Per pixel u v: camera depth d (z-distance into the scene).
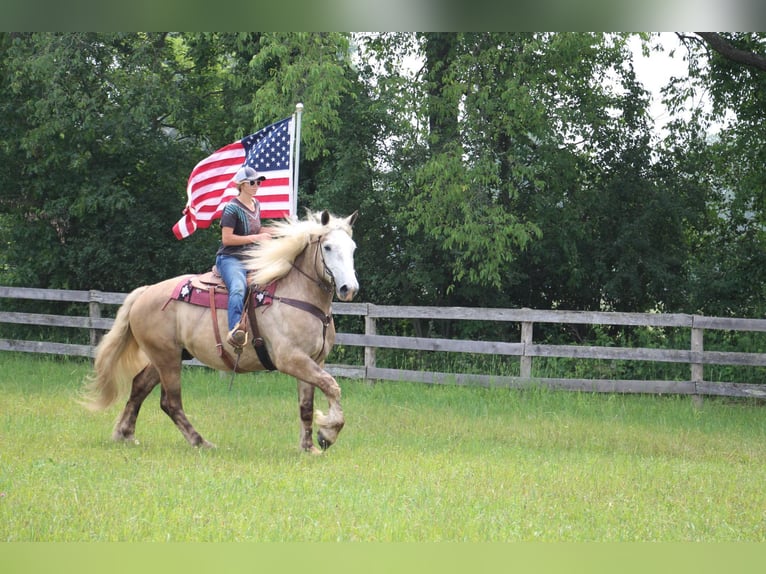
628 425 11.64
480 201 16.66
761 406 14.55
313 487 6.97
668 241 19.05
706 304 18.58
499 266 18.08
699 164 18.98
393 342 14.71
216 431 10.17
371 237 19.47
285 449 9.00
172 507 6.22
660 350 13.57
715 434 11.14
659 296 18.94
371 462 8.27
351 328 20.05
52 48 18.23
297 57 16.66
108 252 20.06
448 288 18.19
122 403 12.05
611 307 19.61
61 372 15.80
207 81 21.23
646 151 18.83
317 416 8.31
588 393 13.96
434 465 8.18
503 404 13.05
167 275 20.75
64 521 5.76
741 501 7.15
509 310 14.09
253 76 18.75
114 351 9.20
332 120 16.78
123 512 6.06
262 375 15.98
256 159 11.42
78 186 19.91
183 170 20.50
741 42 17.55
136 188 20.83
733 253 18.84
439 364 18.84
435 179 16.67
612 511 6.59
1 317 17.48
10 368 15.98
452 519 6.14
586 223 18.42
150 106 18.70
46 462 7.62
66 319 17.08
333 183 18.34
